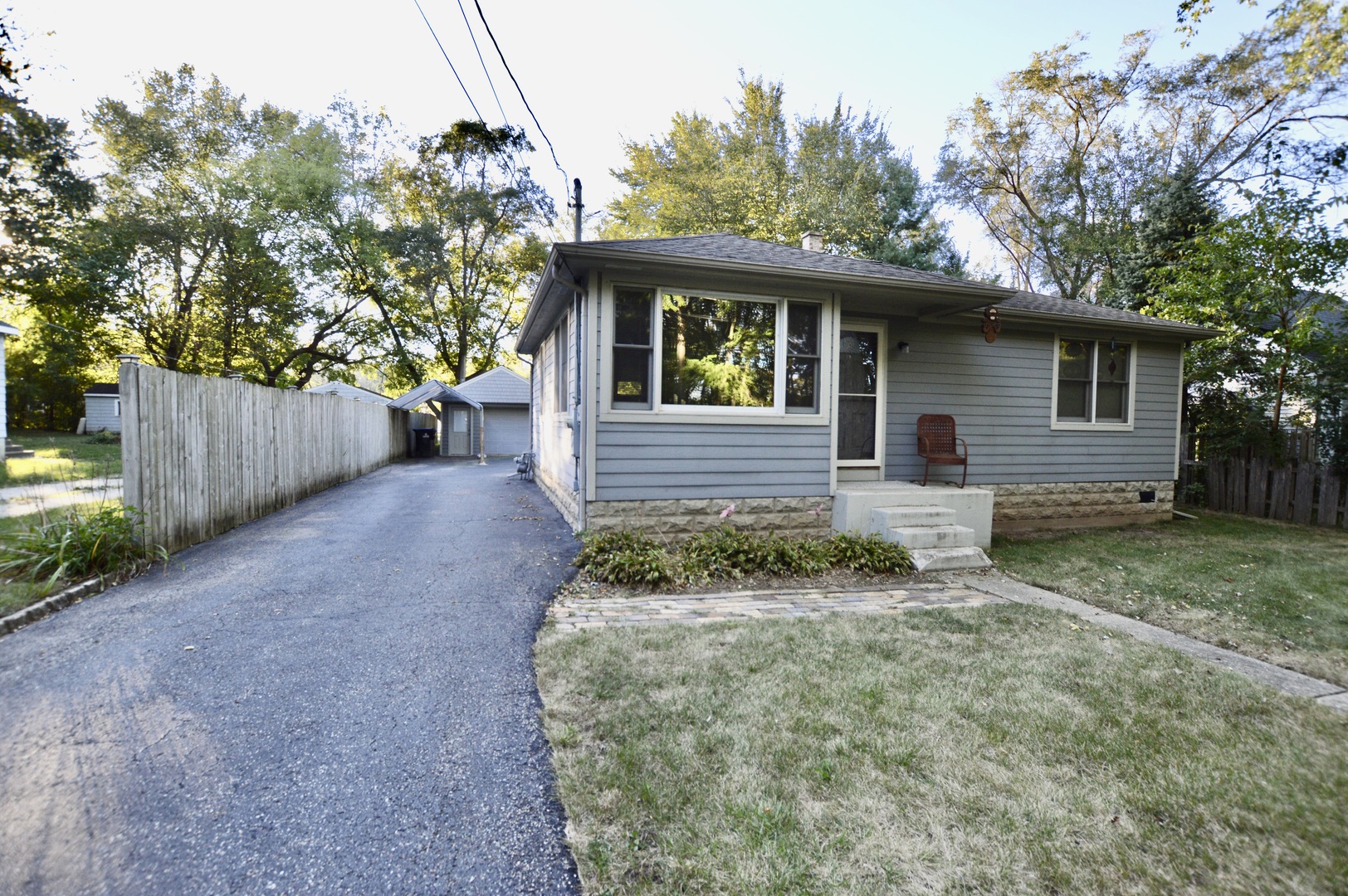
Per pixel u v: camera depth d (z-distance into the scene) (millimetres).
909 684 3182
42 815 2055
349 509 8820
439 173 26344
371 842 1969
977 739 2633
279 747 2504
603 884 1801
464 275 27578
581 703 2918
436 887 1788
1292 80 12852
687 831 2021
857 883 1809
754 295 6340
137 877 1797
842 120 23125
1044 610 4559
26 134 17188
